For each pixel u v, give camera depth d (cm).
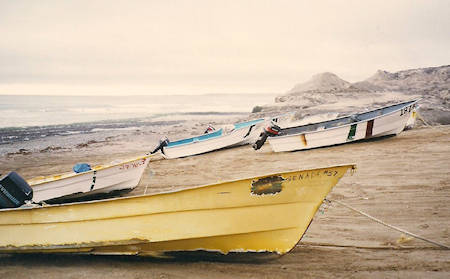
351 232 559
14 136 2136
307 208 475
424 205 644
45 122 2936
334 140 1295
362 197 718
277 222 482
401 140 1267
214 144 1450
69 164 1372
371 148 1192
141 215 493
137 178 924
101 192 888
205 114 3572
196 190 473
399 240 513
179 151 1390
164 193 478
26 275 488
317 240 542
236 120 2583
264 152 1369
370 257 473
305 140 1293
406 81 3644
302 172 459
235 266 485
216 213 483
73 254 543
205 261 509
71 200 874
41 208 520
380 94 3105
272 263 486
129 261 520
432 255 462
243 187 469
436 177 801
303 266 465
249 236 492
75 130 2389
